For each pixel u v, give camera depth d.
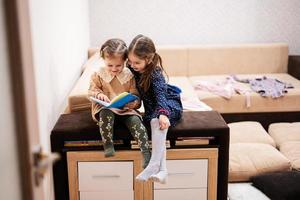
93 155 2.38
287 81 4.21
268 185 2.58
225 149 2.43
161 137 2.23
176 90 2.53
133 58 2.22
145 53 2.20
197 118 2.54
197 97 3.77
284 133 3.38
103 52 2.26
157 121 2.24
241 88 3.97
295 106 3.91
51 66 2.60
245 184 2.77
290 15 4.62
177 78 4.36
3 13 1.06
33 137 1.18
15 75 1.11
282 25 4.64
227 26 4.63
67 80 3.15
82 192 2.44
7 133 1.09
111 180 2.42
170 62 4.43
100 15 4.54
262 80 4.15
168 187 2.45
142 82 2.33
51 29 2.63
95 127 2.38
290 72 4.49
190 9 4.57
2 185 1.07
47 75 2.48
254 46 4.47
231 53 4.45
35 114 1.20
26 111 1.13
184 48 4.42
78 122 2.47
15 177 1.14
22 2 1.11
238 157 2.93
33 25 2.17
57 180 2.42
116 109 2.28
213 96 3.86
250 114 3.92
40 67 2.31
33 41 2.16
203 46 4.45
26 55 1.13
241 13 4.60
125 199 2.46
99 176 2.42
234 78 4.29
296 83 4.16
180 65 4.45
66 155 2.39
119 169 2.41
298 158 2.96
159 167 2.21
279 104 3.90
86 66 3.60
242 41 4.67
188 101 3.27
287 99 3.89
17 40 1.09
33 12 2.18
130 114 2.30
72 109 2.66
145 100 2.41
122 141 2.39
